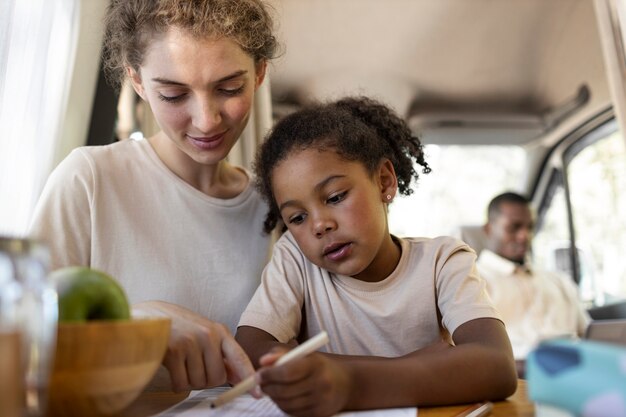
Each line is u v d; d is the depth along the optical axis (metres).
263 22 1.05
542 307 3.06
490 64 3.72
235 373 0.77
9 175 1.41
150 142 1.22
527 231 3.17
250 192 1.21
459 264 1.01
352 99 1.23
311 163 0.96
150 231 1.14
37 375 0.46
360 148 0.99
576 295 3.16
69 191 1.10
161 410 0.71
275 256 1.08
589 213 3.97
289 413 0.62
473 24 3.46
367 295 1.01
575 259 3.95
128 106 2.08
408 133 1.26
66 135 1.74
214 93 0.97
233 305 1.16
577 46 3.54
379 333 1.00
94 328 0.53
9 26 1.34
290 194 0.97
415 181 1.27
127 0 0.99
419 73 3.76
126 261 1.12
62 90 1.60
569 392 0.42
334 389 0.62
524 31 3.50
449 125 4.06
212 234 1.17
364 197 0.97
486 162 4.26
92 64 1.80
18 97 1.42
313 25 3.36
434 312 1.01
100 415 0.56
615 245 3.81
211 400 0.76
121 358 0.55
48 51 1.50
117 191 1.13
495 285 3.09
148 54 0.96
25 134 1.45
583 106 3.79
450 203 4.23
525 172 4.21
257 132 2.09
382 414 0.65
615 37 2.57
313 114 1.04
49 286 0.48
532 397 0.46
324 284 1.03
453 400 0.72
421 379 0.70
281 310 0.99
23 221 1.44
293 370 0.60
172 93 0.96
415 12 3.33
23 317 0.45
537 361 0.45
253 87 1.03
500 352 0.78
